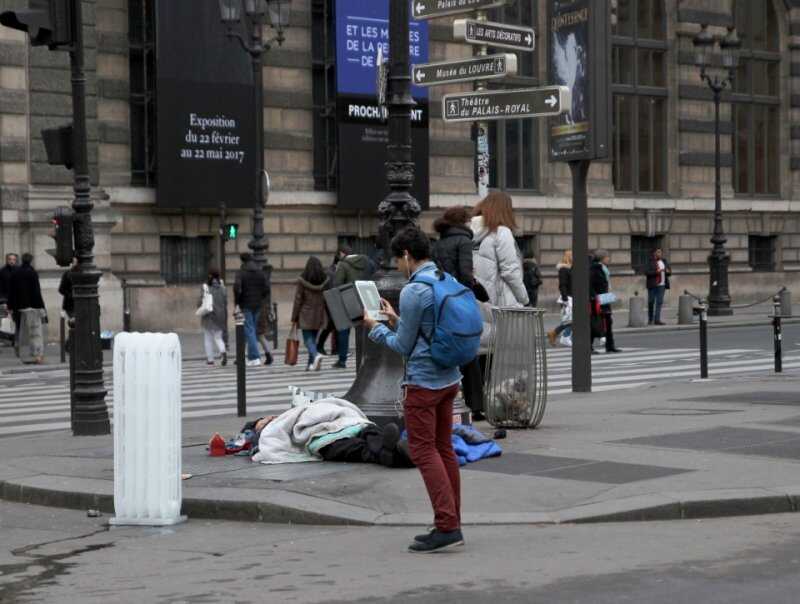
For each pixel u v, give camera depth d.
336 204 74.31
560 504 19.38
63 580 16.52
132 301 67.81
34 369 53.06
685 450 23.42
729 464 21.86
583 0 33.72
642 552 16.70
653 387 39.22
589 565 16.05
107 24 67.12
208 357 53.94
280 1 61.25
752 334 67.75
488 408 26.64
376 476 21.58
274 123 72.81
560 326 59.75
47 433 31.88
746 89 97.00
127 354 19.91
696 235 93.88
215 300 53.59
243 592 15.39
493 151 83.62
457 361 17.16
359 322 20.84
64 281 54.66
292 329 52.03
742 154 97.12
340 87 72.94
